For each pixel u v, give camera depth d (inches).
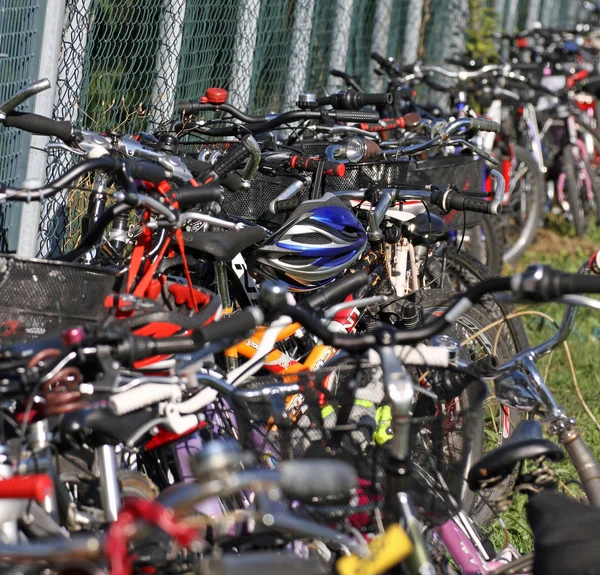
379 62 896.3
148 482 391.5
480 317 615.8
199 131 603.5
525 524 542.0
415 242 604.1
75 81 673.6
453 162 721.0
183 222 429.1
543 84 1270.9
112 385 332.5
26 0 613.6
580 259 1168.8
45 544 274.5
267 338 422.3
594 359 820.0
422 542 333.4
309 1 981.8
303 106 631.2
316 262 507.5
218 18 860.0
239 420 371.6
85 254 436.1
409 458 352.2
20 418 336.8
